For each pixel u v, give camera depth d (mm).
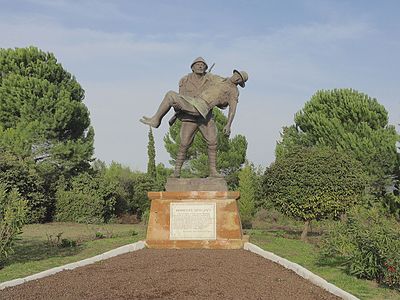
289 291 7270
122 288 7305
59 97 30562
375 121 28547
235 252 10664
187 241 11320
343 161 15344
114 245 13461
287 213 15852
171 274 8250
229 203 11445
